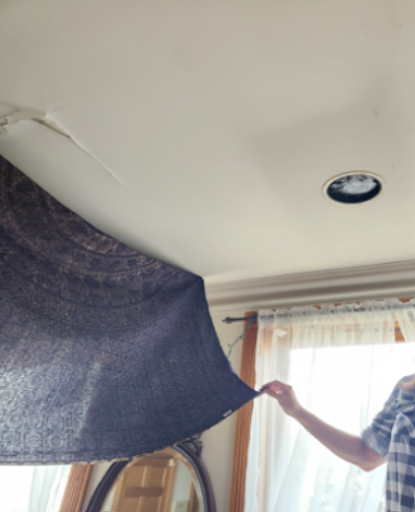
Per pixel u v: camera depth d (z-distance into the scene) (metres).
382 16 0.85
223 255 1.77
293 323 1.93
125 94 1.07
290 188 1.35
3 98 1.09
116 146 1.24
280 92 1.03
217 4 0.86
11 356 1.18
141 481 1.86
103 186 1.41
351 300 1.96
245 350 2.07
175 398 1.57
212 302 2.18
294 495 1.55
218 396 1.65
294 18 0.87
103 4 0.87
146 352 1.58
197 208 1.49
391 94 1.01
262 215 1.50
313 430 1.57
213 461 1.90
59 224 1.38
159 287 1.74
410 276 1.77
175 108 1.10
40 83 1.05
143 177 1.36
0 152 1.28
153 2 0.86
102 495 1.83
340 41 0.90
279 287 1.99
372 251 1.67
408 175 1.26
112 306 1.52
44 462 1.15
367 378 1.67
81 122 1.16
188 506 1.77
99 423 1.33
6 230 1.24
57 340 1.30
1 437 1.10
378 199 1.37
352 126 1.11
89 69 1.01
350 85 1.00
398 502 1.21
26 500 1.80
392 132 1.12
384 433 1.42
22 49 0.97
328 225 1.53
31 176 1.38
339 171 1.26
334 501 1.51
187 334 1.74
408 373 1.65
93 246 1.50
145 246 1.74
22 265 1.27
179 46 0.94
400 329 1.75
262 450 1.72
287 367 1.84
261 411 1.80
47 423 1.20
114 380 1.44
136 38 0.93
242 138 1.18
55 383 1.26
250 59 0.96
